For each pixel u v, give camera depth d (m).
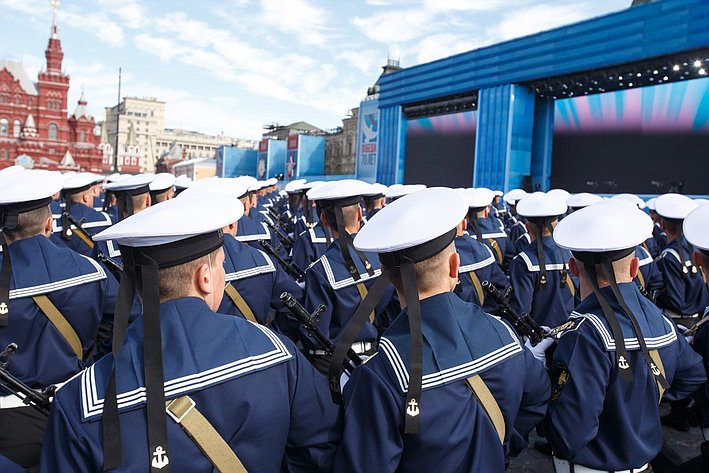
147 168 143.38
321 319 3.49
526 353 2.07
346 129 54.00
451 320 1.82
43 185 2.89
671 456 2.32
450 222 1.81
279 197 23.36
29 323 2.70
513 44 26.14
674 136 22.78
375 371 1.78
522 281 4.48
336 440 1.80
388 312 4.25
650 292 4.99
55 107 73.12
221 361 1.48
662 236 7.97
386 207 2.04
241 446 1.48
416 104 33.75
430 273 1.83
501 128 27.05
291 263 5.20
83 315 2.88
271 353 1.59
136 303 3.19
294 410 1.65
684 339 2.51
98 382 1.42
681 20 19.56
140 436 1.36
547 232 4.56
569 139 27.00
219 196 1.69
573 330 2.31
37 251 2.82
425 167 33.44
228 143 153.38
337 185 3.84
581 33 23.02
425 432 1.70
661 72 22.14
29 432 2.65
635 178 24.28
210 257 1.59
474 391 1.77
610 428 2.25
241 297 3.42
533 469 3.75
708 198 20.22
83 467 1.33
